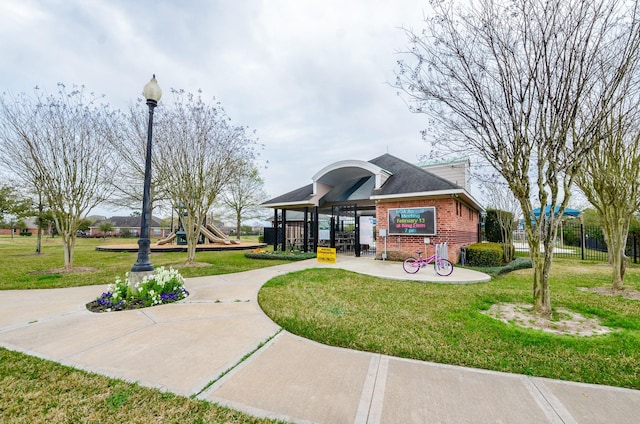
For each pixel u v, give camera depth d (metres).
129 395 2.66
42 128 9.51
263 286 7.44
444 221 11.81
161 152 11.23
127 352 3.56
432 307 5.57
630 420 2.36
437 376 3.05
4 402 2.56
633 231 14.11
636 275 9.64
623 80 4.86
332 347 3.76
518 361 3.40
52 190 9.84
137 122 14.72
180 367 3.19
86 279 8.45
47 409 2.47
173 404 2.53
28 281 8.20
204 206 12.31
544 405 2.56
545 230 5.17
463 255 11.96
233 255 16.83
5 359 3.35
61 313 5.12
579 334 4.25
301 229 24.22
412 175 13.84
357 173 15.45
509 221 14.80
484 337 4.09
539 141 4.89
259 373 3.07
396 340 3.99
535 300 5.29
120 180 18.23
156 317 4.92
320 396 2.66
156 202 22.80
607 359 3.44
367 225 22.97
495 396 2.69
